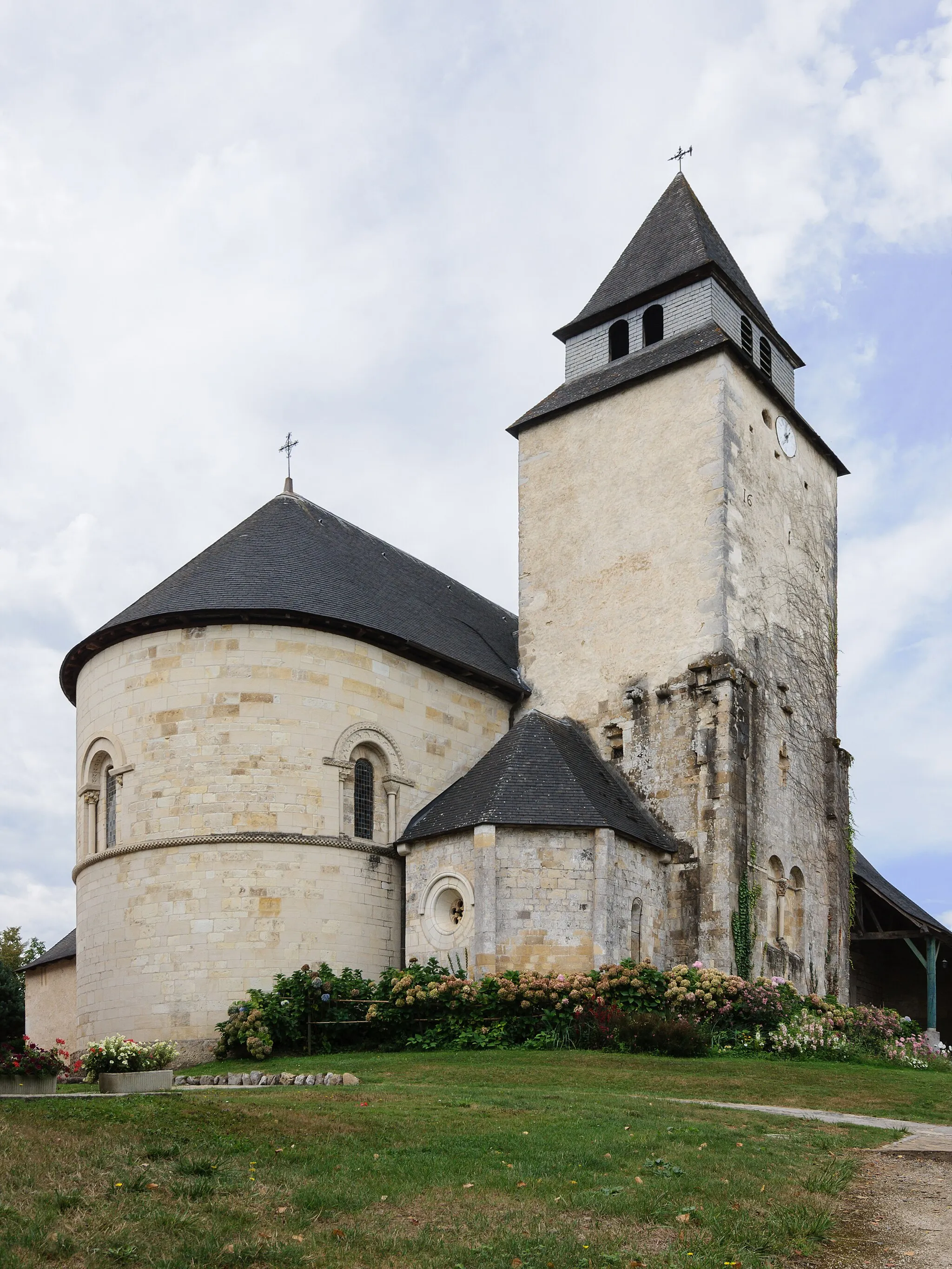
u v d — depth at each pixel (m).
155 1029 24.94
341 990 24.47
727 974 25.86
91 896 27.20
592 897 25.70
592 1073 19.41
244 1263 8.76
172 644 26.84
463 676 30.70
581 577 32.69
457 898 26.42
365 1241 9.27
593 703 31.30
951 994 38.00
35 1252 8.66
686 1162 11.90
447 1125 13.51
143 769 26.48
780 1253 9.27
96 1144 11.59
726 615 29.67
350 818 26.94
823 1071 20.66
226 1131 12.52
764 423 33.41
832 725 34.38
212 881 25.44
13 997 39.22
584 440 33.81
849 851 33.88
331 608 27.67
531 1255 9.05
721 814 28.09
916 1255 9.23
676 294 34.16
